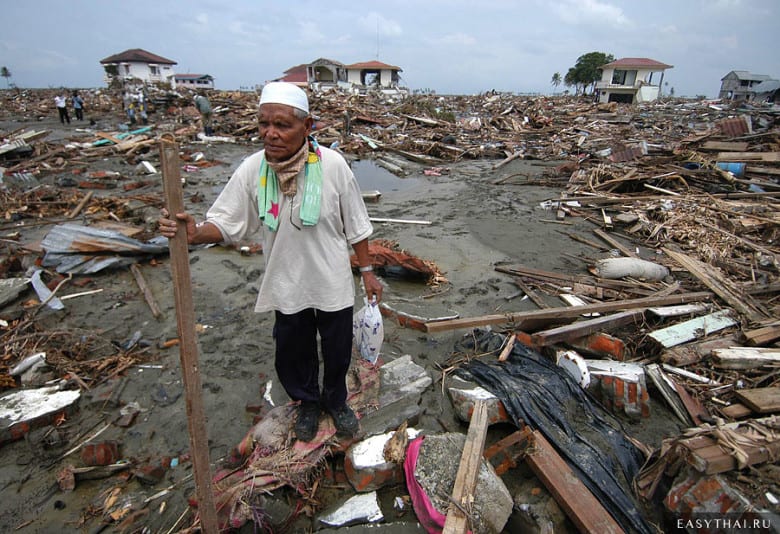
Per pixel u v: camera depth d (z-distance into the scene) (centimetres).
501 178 1277
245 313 459
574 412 304
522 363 354
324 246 207
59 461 277
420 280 563
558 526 227
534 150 1784
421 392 317
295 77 5997
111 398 328
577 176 1174
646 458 274
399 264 546
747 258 627
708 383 340
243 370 366
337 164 202
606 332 414
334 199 202
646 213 838
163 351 392
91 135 1666
